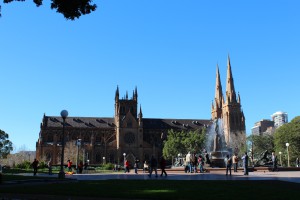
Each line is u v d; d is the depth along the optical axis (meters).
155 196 20.59
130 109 189.00
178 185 27.64
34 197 21.61
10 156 172.50
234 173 50.66
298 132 132.75
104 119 198.12
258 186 26.05
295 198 19.08
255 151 145.50
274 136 145.88
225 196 20.19
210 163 68.31
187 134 169.38
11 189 25.92
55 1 25.95
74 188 26.30
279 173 49.97
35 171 53.81
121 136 178.88
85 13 26.73
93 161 173.75
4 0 25.11
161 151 183.88
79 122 191.75
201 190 23.45
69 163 69.31
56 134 181.25
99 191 23.83
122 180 35.28
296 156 131.75
